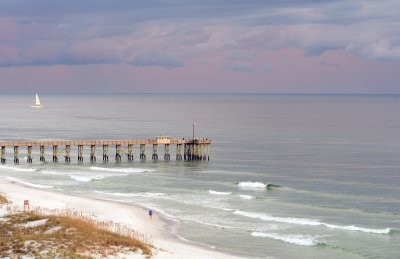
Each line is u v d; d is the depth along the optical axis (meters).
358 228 60.59
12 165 109.94
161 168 107.81
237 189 86.56
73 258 40.88
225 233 57.81
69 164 111.94
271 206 73.56
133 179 94.50
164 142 116.00
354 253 51.47
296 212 70.19
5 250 42.69
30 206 64.56
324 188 88.50
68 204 69.56
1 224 51.34
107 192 82.00
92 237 46.97
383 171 106.94
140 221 62.12
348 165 115.00
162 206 71.50
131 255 43.34
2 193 74.19
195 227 60.16
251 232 58.22
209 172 103.88
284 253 51.06
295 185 91.25
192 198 77.81
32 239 45.56
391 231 59.38
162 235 56.12
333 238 56.97
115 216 63.88
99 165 110.88
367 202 77.62
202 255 47.47
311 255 50.69
